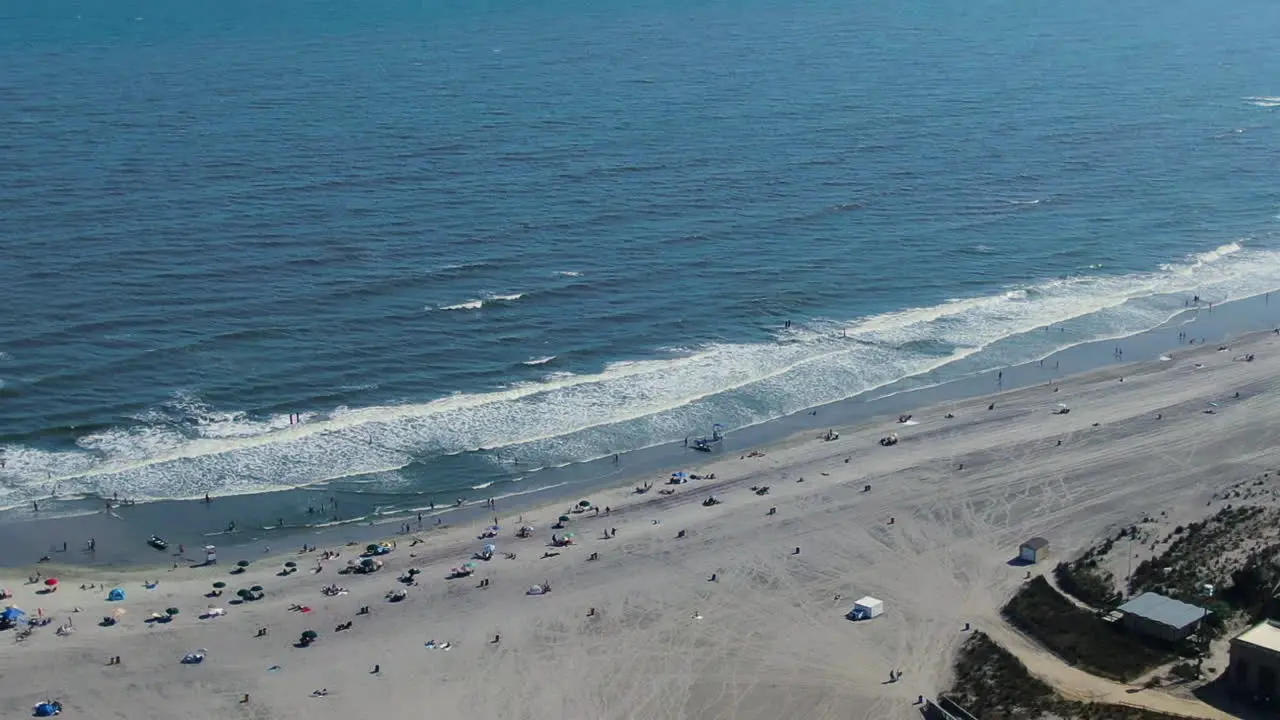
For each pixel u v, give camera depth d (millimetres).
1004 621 103125
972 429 139875
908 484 127188
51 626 102500
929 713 92000
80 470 126688
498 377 149125
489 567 112625
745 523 119938
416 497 125375
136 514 120500
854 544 115812
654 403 145000
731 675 97062
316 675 97188
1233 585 102438
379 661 99062
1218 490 123062
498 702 94062
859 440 137375
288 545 116750
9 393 139000
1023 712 88188
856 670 97312
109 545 115500
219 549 115750
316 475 128250
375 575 111500
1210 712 86812
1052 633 99688
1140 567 107688
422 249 185625
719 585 109500
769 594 108000
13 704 92625
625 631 103000
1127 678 92375
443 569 112438
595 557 114188
